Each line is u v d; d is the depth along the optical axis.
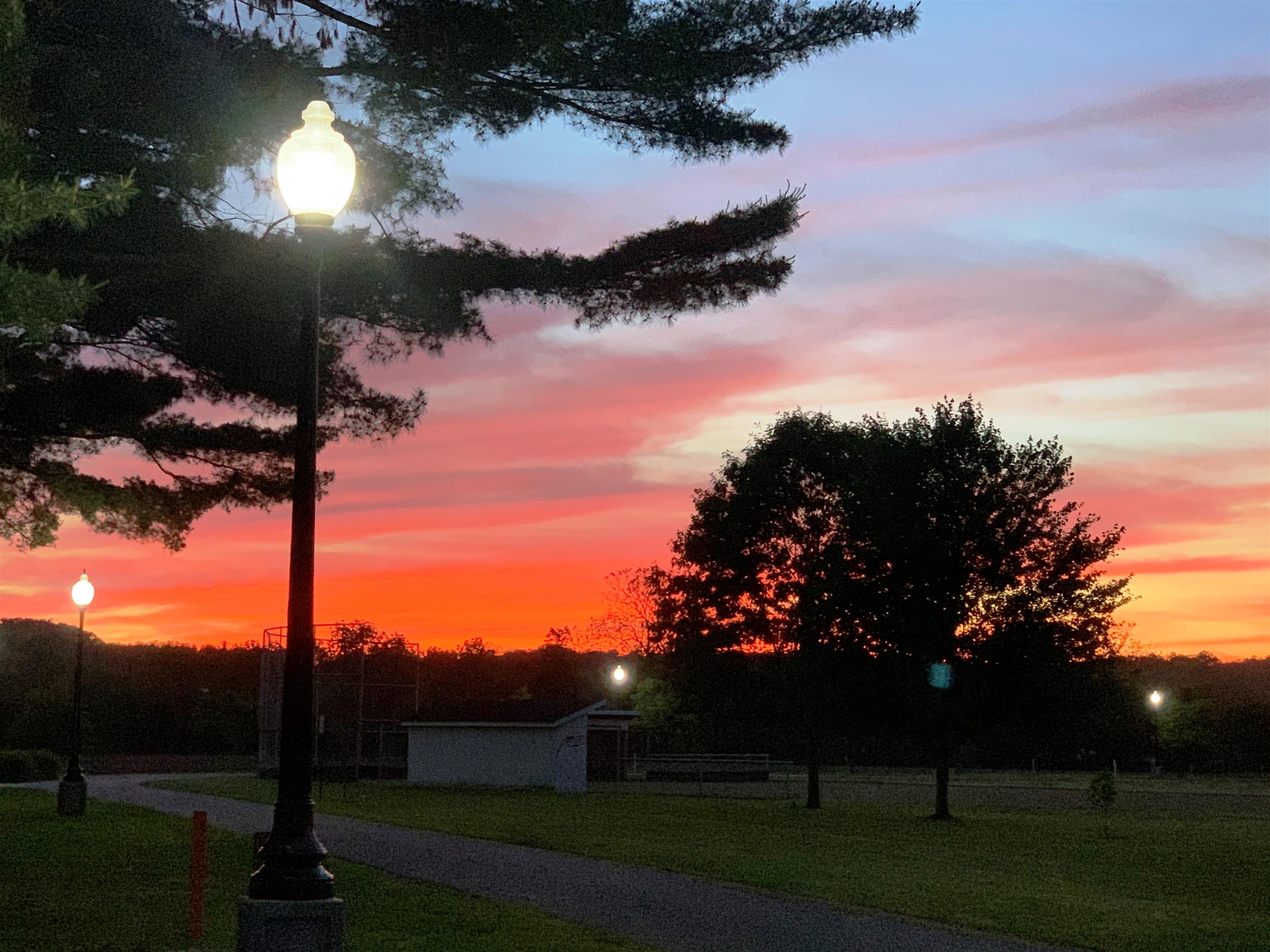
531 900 15.89
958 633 35.16
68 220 10.51
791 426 37.56
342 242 16.92
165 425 20.98
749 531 36.97
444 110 16.59
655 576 39.12
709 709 38.88
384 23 15.60
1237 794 48.75
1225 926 15.23
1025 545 34.84
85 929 13.28
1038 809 38.75
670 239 17.52
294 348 18.20
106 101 14.64
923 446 35.16
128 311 17.23
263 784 45.12
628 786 51.44
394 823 28.22
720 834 26.94
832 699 35.66
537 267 17.41
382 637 71.88
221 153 15.64
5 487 21.75
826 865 20.67
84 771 57.31
